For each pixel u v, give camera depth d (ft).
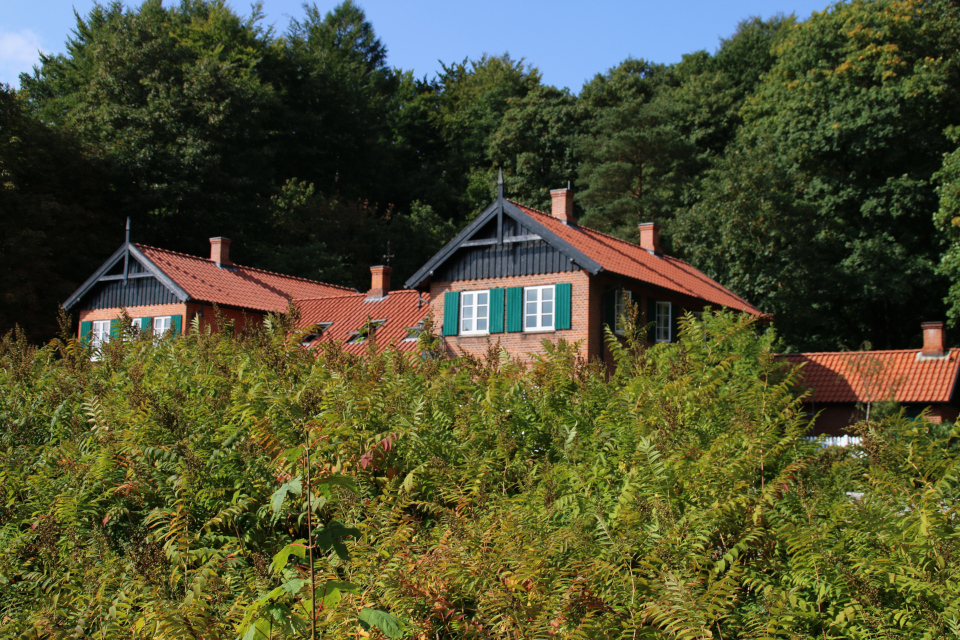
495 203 73.10
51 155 110.01
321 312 89.56
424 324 31.35
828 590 15.89
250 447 20.77
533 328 70.23
